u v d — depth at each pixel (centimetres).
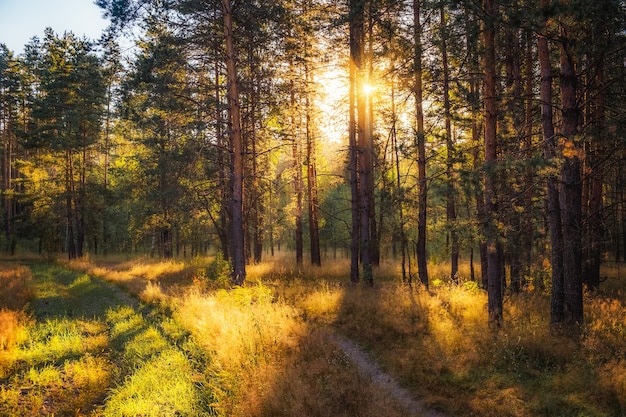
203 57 1382
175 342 892
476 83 1436
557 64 1239
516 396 638
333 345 834
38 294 1617
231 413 563
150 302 1386
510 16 794
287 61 1548
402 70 1357
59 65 3142
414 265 2392
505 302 1177
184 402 589
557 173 791
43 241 3812
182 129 1496
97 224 3791
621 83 1044
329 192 3762
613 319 933
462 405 637
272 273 2044
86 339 961
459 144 1422
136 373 709
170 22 1297
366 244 1586
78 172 3341
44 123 3447
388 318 1073
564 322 871
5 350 866
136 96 1916
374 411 568
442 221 1002
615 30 735
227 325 884
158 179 2595
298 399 562
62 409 620
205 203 2180
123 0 1202
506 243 978
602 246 1387
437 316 1065
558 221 924
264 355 759
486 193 938
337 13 1479
